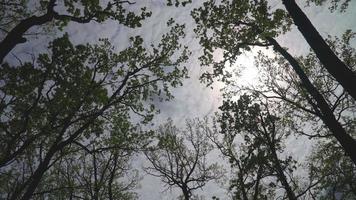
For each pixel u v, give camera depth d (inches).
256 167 735.1
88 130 526.6
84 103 479.5
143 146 595.2
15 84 413.7
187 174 888.9
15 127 455.5
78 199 733.9
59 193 697.6
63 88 427.5
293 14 461.1
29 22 368.2
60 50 414.6
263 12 613.6
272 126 746.8
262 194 778.2
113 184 885.2
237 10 641.6
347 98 736.3
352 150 473.4
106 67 532.4
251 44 672.4
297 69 581.9
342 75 405.4
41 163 438.3
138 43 559.8
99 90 452.1
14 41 354.9
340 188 796.6
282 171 704.4
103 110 494.9
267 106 763.4
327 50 424.5
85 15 442.6
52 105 436.1
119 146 563.2
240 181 752.3
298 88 756.0
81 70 441.1
